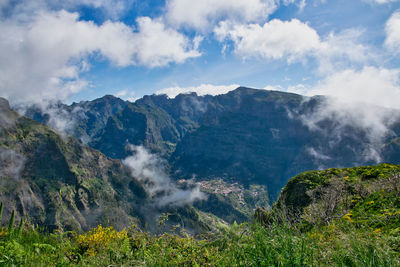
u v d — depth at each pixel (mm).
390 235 4254
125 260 4422
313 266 3334
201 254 4488
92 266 4191
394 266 3180
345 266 3377
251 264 3383
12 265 3803
